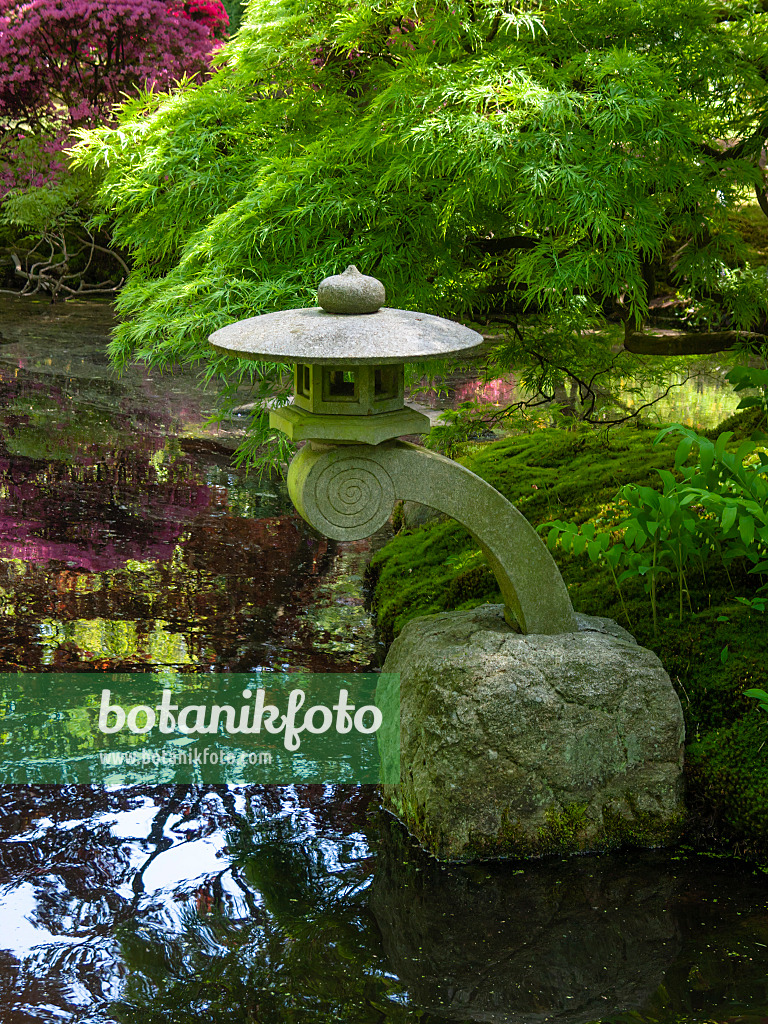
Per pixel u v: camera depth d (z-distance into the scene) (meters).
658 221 3.30
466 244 3.87
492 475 5.38
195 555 5.47
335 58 4.04
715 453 3.12
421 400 8.87
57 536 5.73
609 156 3.07
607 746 2.87
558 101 3.04
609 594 3.66
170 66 14.43
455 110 3.22
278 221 3.38
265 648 4.28
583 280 3.19
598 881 2.77
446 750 2.84
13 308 14.03
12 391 9.45
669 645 3.28
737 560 3.65
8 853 2.89
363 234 3.42
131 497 6.52
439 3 3.56
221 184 3.69
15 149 14.79
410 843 2.96
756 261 4.87
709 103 3.77
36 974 2.41
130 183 3.75
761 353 4.55
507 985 2.38
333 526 2.76
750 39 3.83
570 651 2.91
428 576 4.69
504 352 4.97
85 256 15.56
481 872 2.82
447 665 2.88
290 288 3.19
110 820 3.07
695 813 2.96
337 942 2.54
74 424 8.38
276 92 4.21
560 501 4.80
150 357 3.46
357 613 4.68
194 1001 2.32
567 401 8.13
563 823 2.88
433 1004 2.31
